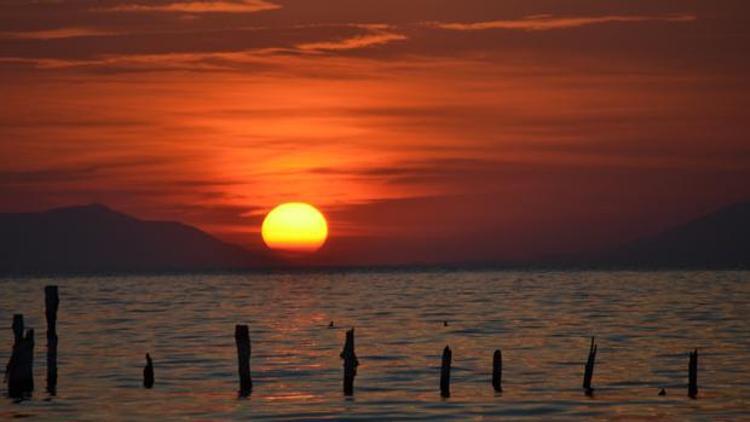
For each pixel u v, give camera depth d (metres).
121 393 171.50
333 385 180.50
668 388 175.38
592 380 184.00
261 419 151.00
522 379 185.75
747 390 173.00
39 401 163.00
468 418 151.00
